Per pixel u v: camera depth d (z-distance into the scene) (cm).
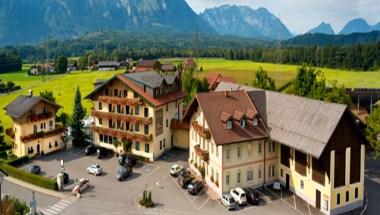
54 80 18675
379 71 19262
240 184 5659
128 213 5059
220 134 5419
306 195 5366
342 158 4966
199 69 19462
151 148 7144
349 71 19775
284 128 5553
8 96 15000
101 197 5566
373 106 9581
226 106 5797
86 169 6756
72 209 5175
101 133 7769
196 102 6050
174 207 5219
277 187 5719
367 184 6041
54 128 7950
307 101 5525
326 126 4947
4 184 6059
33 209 4625
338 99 7831
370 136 6562
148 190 5803
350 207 5122
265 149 5819
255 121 5741
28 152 7325
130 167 6525
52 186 5841
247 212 5044
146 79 7600
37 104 7544
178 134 7912
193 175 6406
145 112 7188
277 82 14650
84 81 17812
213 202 5366
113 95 7550
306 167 5322
